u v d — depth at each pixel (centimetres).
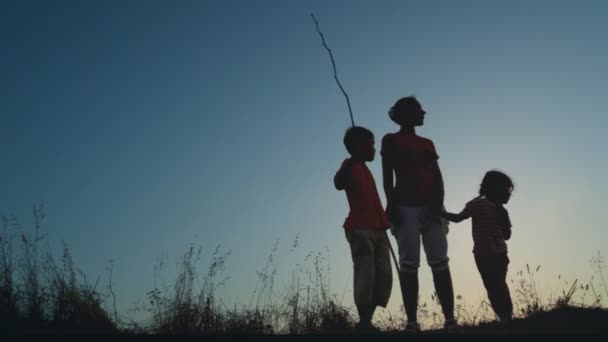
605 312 610
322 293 677
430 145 653
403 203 627
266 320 652
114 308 634
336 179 632
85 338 539
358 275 599
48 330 595
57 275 655
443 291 615
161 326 626
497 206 734
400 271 621
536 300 680
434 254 620
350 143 644
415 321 601
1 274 652
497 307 700
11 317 614
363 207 617
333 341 511
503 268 719
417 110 654
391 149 644
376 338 511
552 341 482
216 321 638
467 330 580
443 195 638
